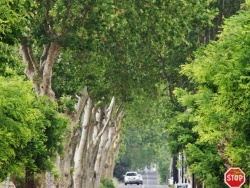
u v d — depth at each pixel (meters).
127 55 122.31
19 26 46.59
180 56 127.81
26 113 60.16
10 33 46.59
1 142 57.81
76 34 98.94
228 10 125.44
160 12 103.31
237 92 53.81
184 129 113.38
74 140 132.12
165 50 126.31
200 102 62.81
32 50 107.12
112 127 180.62
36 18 97.12
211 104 60.69
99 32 102.12
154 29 105.94
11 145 64.69
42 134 82.50
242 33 52.81
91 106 136.88
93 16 98.38
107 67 128.00
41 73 103.00
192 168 97.19
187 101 78.00
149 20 104.12
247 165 69.38
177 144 118.00
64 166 122.44
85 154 137.38
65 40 98.81
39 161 87.44
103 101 139.88
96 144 152.88
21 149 77.44
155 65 129.75
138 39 112.00
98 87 126.62
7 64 48.44
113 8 101.00
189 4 103.19
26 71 102.25
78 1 96.62
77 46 99.75
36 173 89.62
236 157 62.84
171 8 103.19
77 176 135.88
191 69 64.75
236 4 124.94
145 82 135.38
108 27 100.81
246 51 53.31
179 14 103.44
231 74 53.03
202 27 125.38
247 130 59.44
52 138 88.75
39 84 101.62
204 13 105.19
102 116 164.50
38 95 97.56
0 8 45.06
